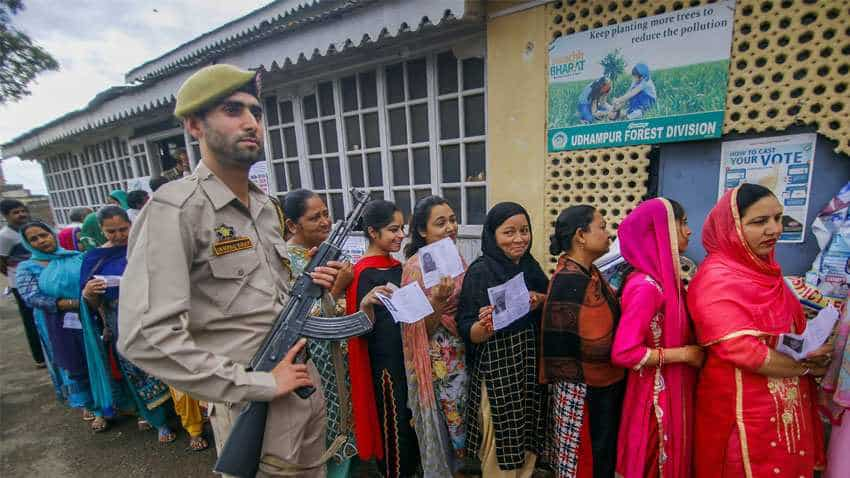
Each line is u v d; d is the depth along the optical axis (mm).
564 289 1777
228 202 1314
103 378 2900
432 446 1931
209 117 1246
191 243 1217
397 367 2035
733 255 1549
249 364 1316
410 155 3844
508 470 1893
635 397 1688
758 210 1466
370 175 4230
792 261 2387
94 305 2729
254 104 1305
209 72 1236
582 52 2770
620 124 2711
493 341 1868
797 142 2289
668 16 2459
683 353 1591
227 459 1241
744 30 2297
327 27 3363
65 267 2910
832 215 2146
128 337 1083
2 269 4125
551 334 1821
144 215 1178
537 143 3066
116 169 7582
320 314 2084
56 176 9688
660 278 1630
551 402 1952
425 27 3154
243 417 1268
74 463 2717
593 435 1795
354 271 2117
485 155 3455
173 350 1084
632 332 1591
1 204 4129
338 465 2189
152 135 6434
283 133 4773
